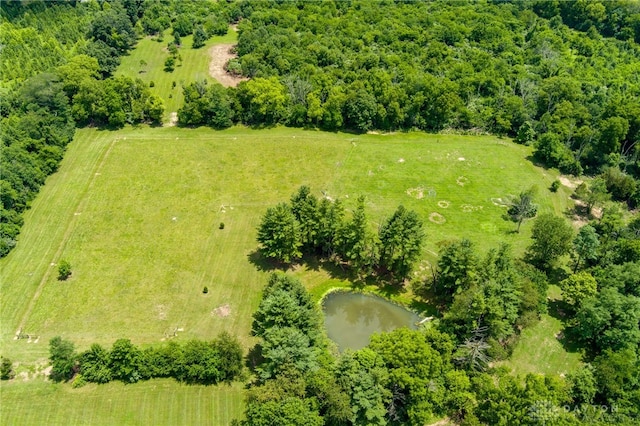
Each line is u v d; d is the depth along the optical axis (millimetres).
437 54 166000
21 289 93750
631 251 94688
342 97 139875
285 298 80125
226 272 99438
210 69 166125
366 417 70500
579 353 87562
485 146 139750
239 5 197625
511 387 71688
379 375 71188
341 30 178000
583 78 157875
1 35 150000
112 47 167000
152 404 76500
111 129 138250
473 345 79188
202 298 93938
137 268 99062
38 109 128750
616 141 129375
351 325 91938
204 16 193250
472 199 120312
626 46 180375
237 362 79375
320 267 102250
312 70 151625
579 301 90000
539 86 151125
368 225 109688
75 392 77812
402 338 75625
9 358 82250
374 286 99000
